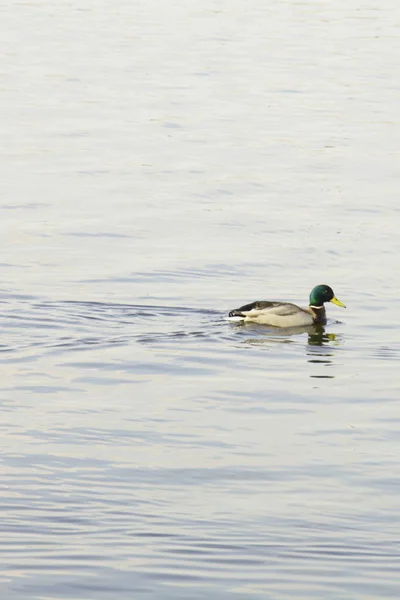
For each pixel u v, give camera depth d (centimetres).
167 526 1162
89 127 3653
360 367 1736
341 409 1548
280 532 1155
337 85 4416
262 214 2672
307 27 5850
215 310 2003
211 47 5262
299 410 1541
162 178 3014
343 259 2339
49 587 1030
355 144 3450
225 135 3559
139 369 1692
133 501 1223
